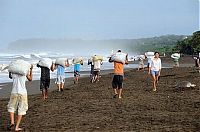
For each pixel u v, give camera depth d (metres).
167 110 13.45
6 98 20.44
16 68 10.47
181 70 37.47
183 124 10.79
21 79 10.59
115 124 11.06
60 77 22.02
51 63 18.77
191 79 23.80
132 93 18.84
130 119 11.88
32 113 13.61
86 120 11.88
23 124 11.42
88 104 15.59
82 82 28.92
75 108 14.66
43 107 15.13
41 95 20.48
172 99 15.84
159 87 21.05
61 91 21.78
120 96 17.30
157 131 9.85
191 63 65.50
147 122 11.28
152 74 19.53
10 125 10.77
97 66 28.00
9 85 28.31
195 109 13.30
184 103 14.65
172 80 24.94
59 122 11.67
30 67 10.87
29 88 26.05
